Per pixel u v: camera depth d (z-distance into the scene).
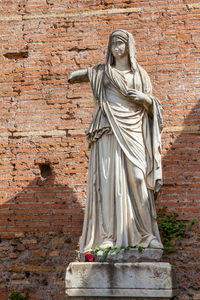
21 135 9.19
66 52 9.49
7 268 8.48
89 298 6.34
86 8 9.62
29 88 9.41
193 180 8.48
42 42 9.62
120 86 7.00
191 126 8.73
